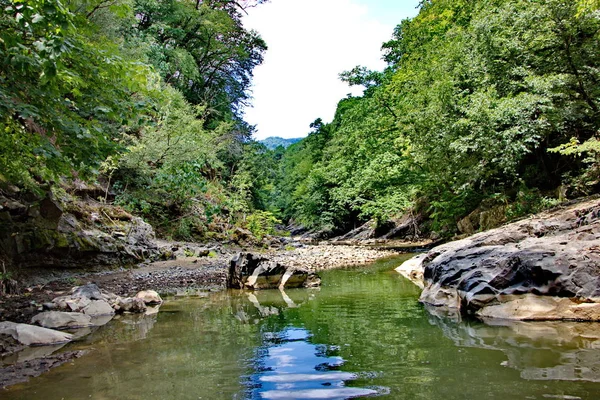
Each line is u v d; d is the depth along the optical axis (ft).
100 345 11.90
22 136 16.89
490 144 37.58
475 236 25.80
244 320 15.20
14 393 8.11
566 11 34.81
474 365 8.92
